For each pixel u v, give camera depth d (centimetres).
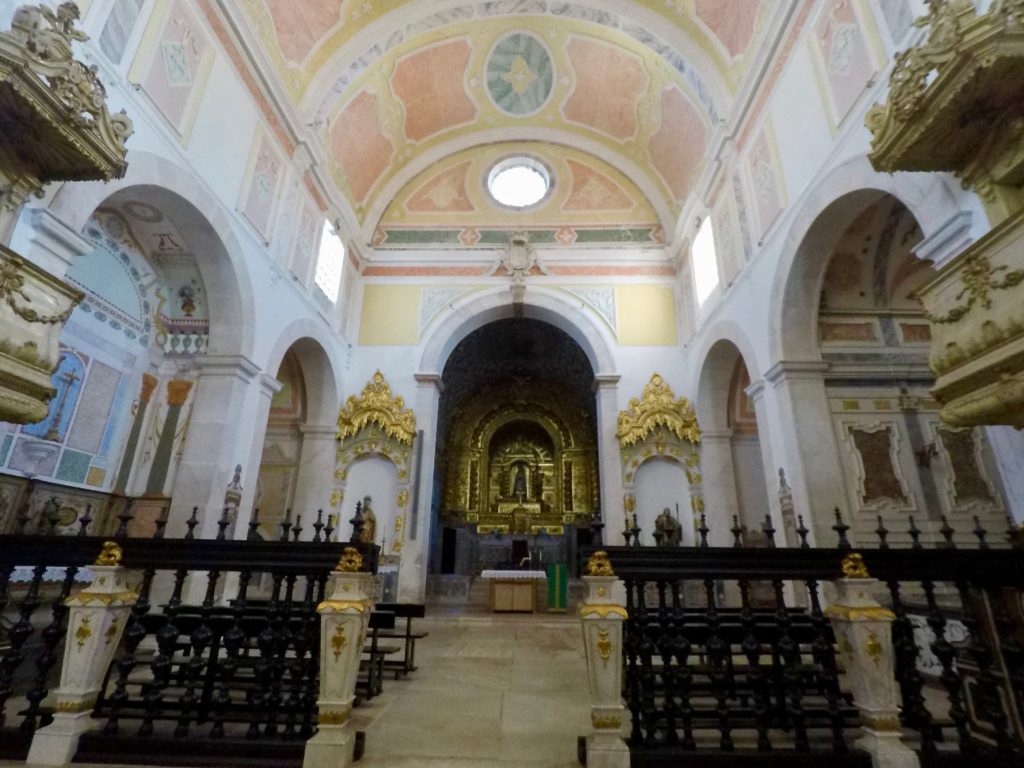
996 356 284
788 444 689
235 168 742
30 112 311
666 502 1101
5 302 309
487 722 372
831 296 735
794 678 302
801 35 672
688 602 1002
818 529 636
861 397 699
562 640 797
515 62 1216
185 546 326
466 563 1827
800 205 668
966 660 355
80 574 577
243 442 766
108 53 516
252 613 381
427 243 1315
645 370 1195
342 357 1169
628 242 1298
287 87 888
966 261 304
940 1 308
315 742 278
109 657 316
